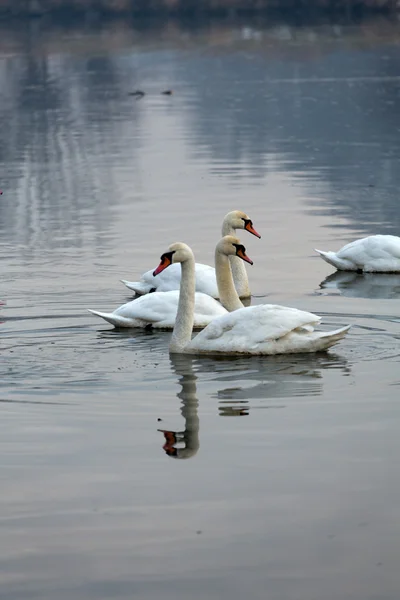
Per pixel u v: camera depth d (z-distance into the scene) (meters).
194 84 59.06
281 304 17.88
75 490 9.99
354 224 25.25
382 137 39.28
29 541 9.04
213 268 18.45
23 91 57.34
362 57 71.12
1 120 46.72
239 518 9.38
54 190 30.86
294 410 12.03
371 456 10.62
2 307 17.78
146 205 28.27
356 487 9.92
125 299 18.45
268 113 46.84
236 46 81.31
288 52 76.19
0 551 8.89
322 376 13.29
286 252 22.59
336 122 43.56
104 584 8.37
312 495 9.77
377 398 12.38
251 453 10.78
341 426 11.48
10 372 13.77
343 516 9.38
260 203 28.19
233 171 33.50
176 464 10.55
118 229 25.20
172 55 76.38
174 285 18.23
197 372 13.58
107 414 12.04
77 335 15.74
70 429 11.59
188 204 28.31
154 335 15.66
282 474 10.24
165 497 9.80
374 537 9.00
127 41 87.25
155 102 51.69
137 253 22.45
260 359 14.11
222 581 8.38
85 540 9.03
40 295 18.72
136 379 13.34
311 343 14.22
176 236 24.30
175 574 8.48
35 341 15.39
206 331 14.40
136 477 10.26
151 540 9.02
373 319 16.45
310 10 116.06
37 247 23.30
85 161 35.97
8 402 12.54
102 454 10.84
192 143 39.41
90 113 48.41
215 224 25.58
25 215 27.31
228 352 14.24
